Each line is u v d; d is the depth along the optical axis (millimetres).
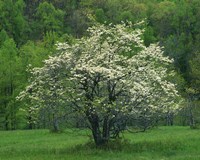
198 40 110812
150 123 29172
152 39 104688
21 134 48750
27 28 114188
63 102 27094
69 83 27297
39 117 28984
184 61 106812
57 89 26969
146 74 27828
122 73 26469
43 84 27875
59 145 33656
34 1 128125
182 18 119062
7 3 112312
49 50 61000
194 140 33969
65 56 27484
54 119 28531
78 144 31438
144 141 32656
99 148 27562
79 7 126250
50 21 113875
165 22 121188
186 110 63656
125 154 25734
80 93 26891
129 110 27000
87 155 25375
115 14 113312
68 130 50219
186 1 126438
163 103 28453
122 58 28094
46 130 55750
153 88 27953
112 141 28406
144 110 27562
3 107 63812
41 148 31234
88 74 26531
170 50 107375
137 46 29062
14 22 111875
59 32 112062
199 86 74750
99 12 110062
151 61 28797
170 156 25516
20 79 63312
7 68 63188
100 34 28594
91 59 27281
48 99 27531
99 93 27359
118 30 29047
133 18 107688
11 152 29031
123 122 28172
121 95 27062
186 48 107938
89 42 28375
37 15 118312
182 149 28234
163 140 34500
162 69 29844
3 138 44219
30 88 28328
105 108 25938
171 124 70125
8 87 63812
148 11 124438
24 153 27953
